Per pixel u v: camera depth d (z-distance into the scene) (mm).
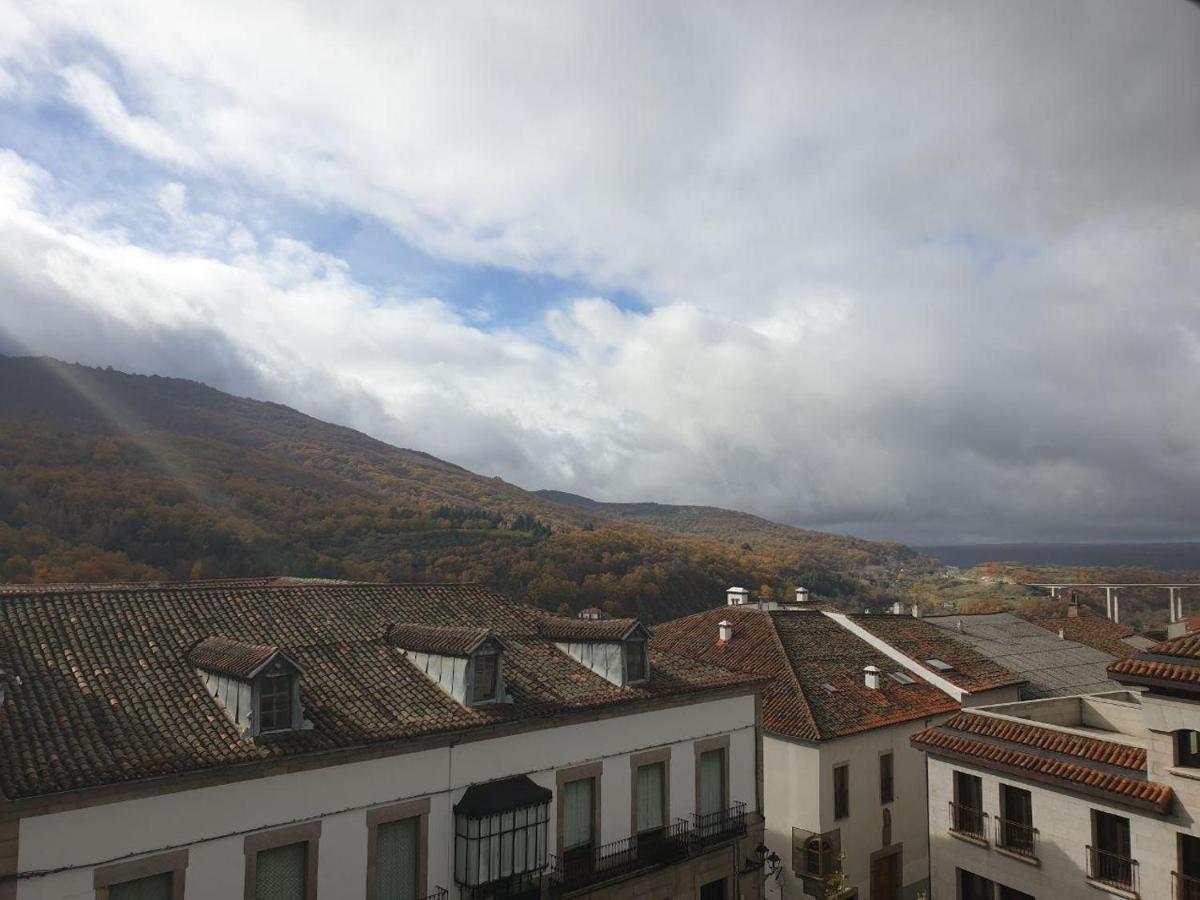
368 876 18109
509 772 20922
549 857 21391
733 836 25797
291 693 17500
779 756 30484
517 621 26531
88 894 14406
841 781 29984
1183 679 19250
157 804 15344
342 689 19422
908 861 31891
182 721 16484
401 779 18875
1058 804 22156
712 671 27750
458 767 19938
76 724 15398
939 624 45375
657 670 26500
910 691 34969
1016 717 24812
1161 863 19797
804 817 29422
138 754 15156
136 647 18375
